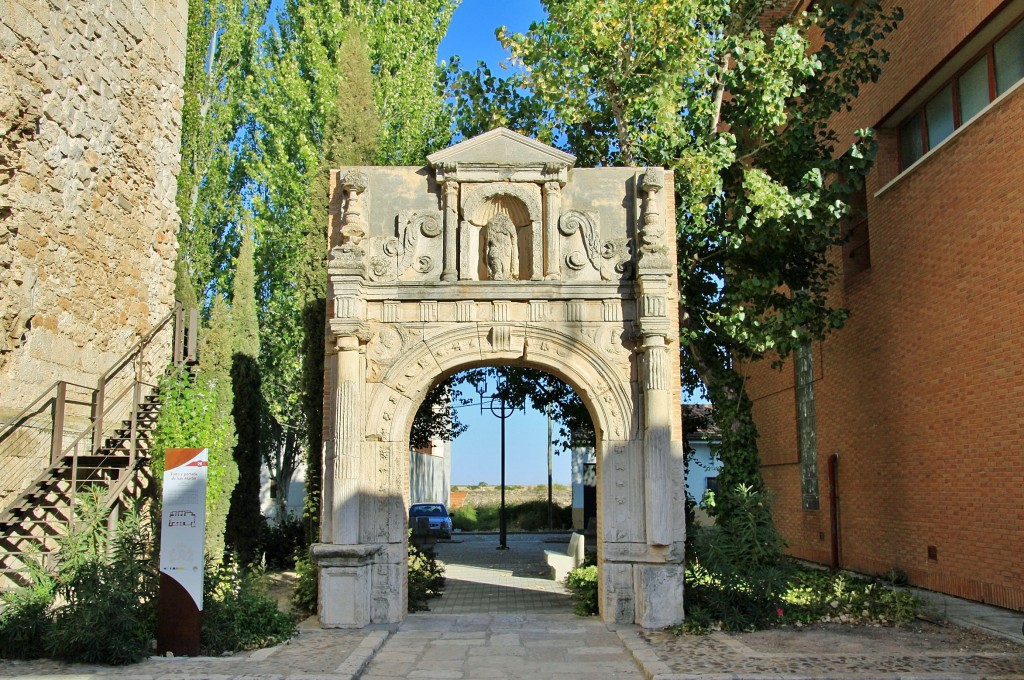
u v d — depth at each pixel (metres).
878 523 18.50
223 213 26.59
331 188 13.84
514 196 13.55
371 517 12.86
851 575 17.55
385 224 13.57
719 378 17.48
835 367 20.91
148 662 9.81
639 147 17.78
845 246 20.47
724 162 16.31
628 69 17.62
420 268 13.39
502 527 29.64
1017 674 9.39
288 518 24.98
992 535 14.20
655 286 12.84
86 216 14.53
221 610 10.95
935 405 16.14
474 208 13.46
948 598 15.13
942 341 15.91
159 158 17.33
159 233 17.34
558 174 13.45
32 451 13.02
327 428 13.14
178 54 18.25
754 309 17.05
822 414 21.75
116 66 15.52
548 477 40.34
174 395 14.55
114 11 15.39
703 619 12.25
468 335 13.16
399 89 26.67
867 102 19.27
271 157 26.98
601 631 12.37
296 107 26.06
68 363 14.05
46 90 13.15
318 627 12.52
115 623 9.85
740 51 16.84
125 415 15.76
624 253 13.41
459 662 10.51
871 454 18.88
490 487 60.38
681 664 9.90
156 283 17.22
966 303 15.09
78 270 14.30
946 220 15.81
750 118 17.05
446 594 17.50
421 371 13.12
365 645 11.04
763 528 13.26
